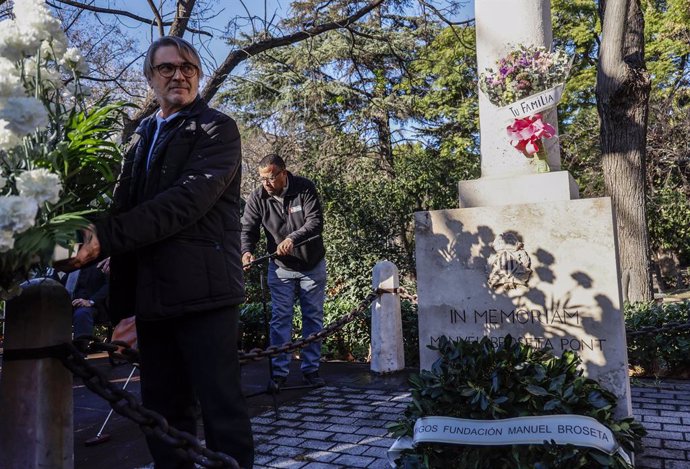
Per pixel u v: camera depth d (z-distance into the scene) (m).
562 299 3.07
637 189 8.34
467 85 18.59
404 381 5.50
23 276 1.68
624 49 8.45
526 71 3.21
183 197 2.12
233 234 2.44
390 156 17.23
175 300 2.21
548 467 2.60
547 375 2.85
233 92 15.16
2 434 1.78
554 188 3.24
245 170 18.31
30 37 1.74
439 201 9.28
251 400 5.02
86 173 1.88
